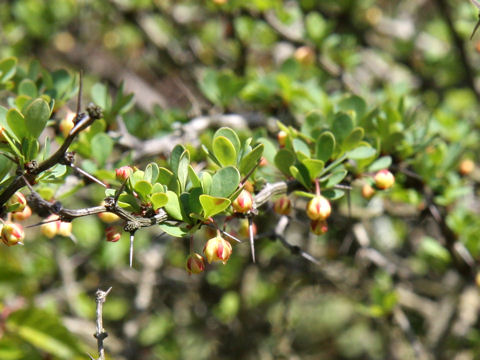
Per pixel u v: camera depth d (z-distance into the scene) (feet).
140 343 2.04
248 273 2.07
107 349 1.87
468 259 1.40
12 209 1.05
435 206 1.35
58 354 1.50
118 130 1.30
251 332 2.00
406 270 1.99
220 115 1.42
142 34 2.12
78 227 2.03
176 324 2.13
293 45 1.68
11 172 1.11
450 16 1.83
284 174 1.13
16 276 1.63
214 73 1.46
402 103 1.33
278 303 2.10
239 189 1.02
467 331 1.78
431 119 1.46
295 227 1.99
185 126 1.36
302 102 1.47
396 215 1.61
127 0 2.00
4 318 1.48
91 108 0.99
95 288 2.11
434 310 1.97
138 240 2.06
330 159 1.15
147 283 1.79
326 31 1.66
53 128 1.27
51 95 1.27
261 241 1.92
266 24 1.66
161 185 1.02
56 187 1.18
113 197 1.00
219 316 2.04
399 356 2.03
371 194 1.24
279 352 1.90
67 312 2.06
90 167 1.19
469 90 2.11
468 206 1.58
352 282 1.87
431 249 1.50
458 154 1.36
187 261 1.03
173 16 2.09
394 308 1.53
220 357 2.07
